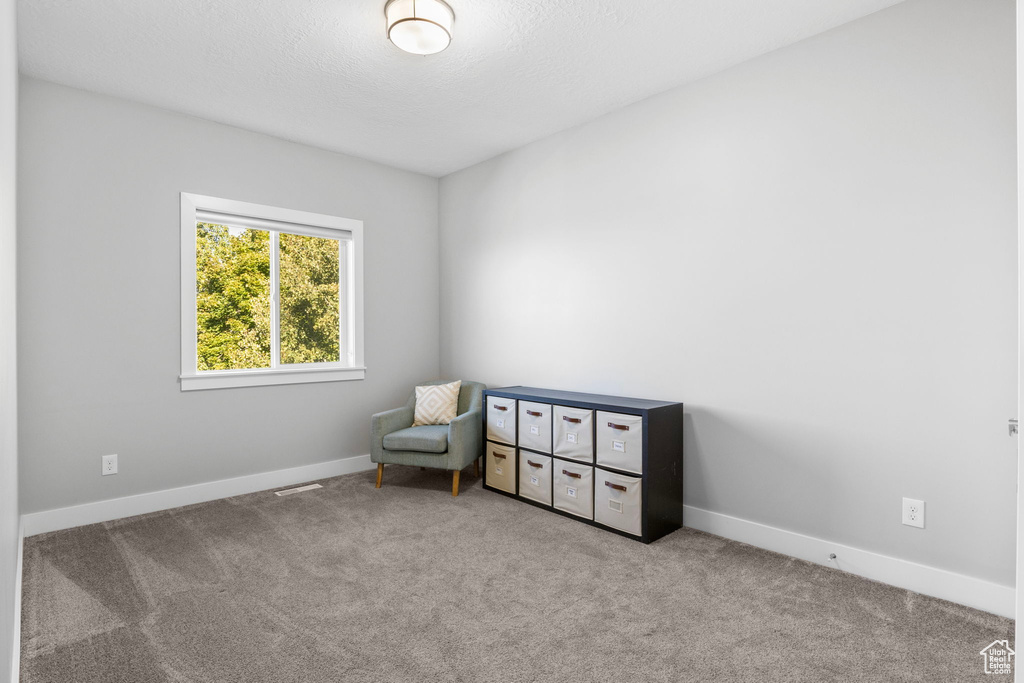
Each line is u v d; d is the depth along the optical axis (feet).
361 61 8.68
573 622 6.38
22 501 8.93
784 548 8.33
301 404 12.34
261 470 11.73
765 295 8.52
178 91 9.68
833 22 7.64
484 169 13.53
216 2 7.13
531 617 6.49
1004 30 6.45
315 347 13.01
